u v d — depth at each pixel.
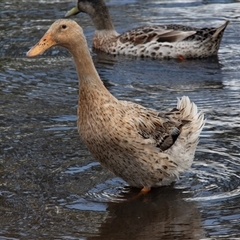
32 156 16.17
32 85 22.06
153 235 12.84
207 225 13.10
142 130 14.16
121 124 13.88
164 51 25.89
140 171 14.39
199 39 25.39
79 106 14.15
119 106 14.07
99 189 14.72
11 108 19.73
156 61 25.48
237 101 20.25
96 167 15.67
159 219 13.43
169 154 14.53
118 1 31.91
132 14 30.34
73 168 15.61
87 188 14.74
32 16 29.36
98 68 24.36
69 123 18.33
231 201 14.03
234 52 25.77
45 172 15.40
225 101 20.25
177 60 25.55
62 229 13.03
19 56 25.17
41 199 14.23
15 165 15.73
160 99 20.58
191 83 22.25
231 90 21.33
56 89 21.62
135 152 14.12
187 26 26.67
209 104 20.05
